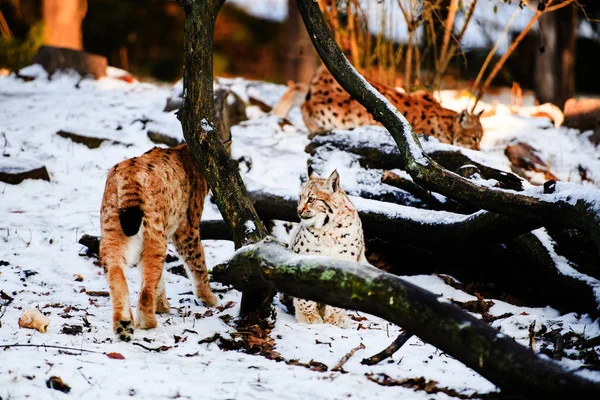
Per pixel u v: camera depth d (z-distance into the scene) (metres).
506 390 7.16
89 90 22.94
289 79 25.86
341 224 11.25
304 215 10.97
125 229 9.62
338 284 8.10
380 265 13.84
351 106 18.42
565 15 26.08
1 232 13.75
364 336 10.30
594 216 9.46
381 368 8.84
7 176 15.54
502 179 13.45
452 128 18.23
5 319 10.02
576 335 10.38
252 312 10.55
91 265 13.03
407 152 10.85
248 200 10.84
